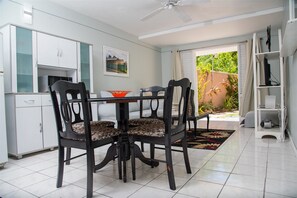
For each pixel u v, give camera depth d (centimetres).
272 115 391
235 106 847
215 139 333
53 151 284
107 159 191
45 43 291
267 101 337
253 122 440
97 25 427
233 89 848
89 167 151
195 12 402
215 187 159
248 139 326
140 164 222
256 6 379
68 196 153
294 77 263
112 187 165
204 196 145
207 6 375
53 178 189
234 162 217
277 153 246
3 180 185
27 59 272
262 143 297
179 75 625
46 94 279
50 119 282
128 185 168
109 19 423
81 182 178
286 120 360
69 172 203
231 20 427
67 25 363
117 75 475
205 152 260
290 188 153
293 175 178
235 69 872
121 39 493
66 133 165
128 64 512
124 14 397
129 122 219
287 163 209
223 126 475
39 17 318
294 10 194
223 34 524
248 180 170
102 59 437
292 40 192
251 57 512
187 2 296
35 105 266
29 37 275
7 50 261
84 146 155
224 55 888
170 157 161
